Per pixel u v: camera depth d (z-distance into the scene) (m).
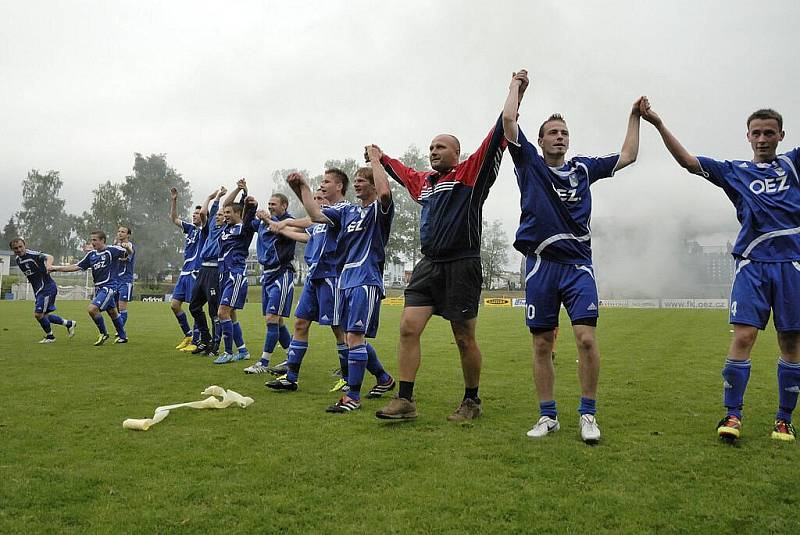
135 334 12.87
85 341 11.28
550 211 4.27
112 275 10.89
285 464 3.46
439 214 4.77
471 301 4.72
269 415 4.83
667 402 5.52
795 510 2.80
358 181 5.68
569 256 4.29
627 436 4.18
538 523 2.65
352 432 4.25
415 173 5.29
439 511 2.78
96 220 69.75
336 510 2.79
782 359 4.27
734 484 3.15
